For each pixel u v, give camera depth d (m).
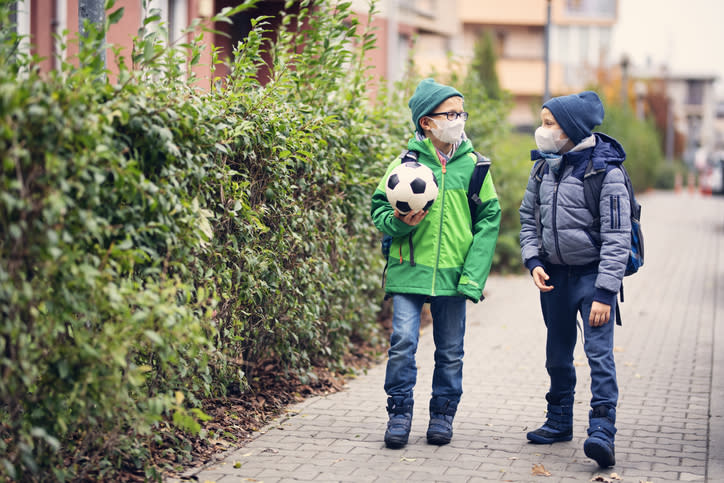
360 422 7.23
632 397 8.22
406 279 6.56
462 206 6.56
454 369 6.69
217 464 6.06
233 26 13.88
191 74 6.44
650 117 65.50
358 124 8.88
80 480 5.23
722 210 39.97
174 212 5.31
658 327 12.26
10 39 5.05
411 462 6.20
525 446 6.63
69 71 4.85
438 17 34.62
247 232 6.71
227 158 6.46
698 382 8.87
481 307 14.12
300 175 7.79
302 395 8.05
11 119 4.15
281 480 5.75
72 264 4.54
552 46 63.97
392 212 6.56
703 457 6.36
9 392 4.51
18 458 4.72
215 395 6.91
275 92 7.29
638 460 6.28
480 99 16.23
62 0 11.50
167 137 5.18
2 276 4.21
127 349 4.87
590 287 6.27
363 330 10.09
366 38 9.46
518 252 18.22
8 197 4.12
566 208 6.26
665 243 24.77
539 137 6.37
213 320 6.35
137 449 5.51
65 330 5.08
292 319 7.68
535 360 9.98
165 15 13.73
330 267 8.50
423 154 6.61
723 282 16.98
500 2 60.47
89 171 4.71
